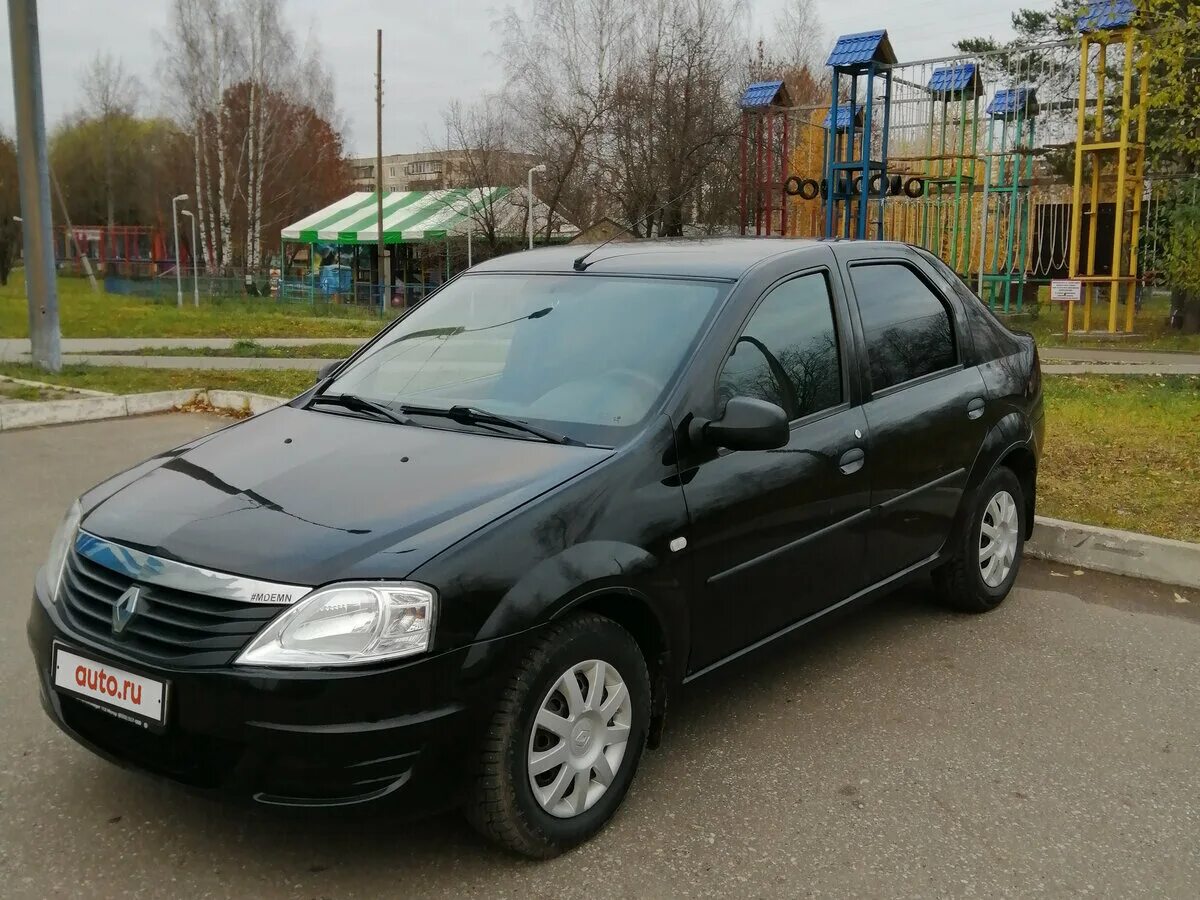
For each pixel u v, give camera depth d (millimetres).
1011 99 23562
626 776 3234
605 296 4027
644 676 3262
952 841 3203
